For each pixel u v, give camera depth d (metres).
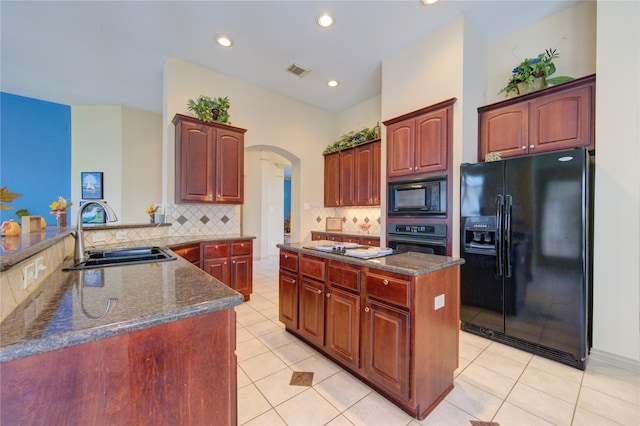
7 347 0.64
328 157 5.18
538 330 2.25
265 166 6.95
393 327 1.62
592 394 1.78
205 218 3.72
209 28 2.93
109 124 4.86
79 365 0.73
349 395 1.77
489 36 3.16
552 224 2.18
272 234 7.19
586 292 2.07
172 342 0.87
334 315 2.05
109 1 2.51
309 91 4.49
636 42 2.04
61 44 3.16
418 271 1.53
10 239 1.34
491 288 2.51
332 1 2.57
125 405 0.79
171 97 3.43
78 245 1.72
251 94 4.21
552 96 2.49
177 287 1.12
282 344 2.45
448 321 1.79
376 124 4.67
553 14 2.81
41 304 0.92
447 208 2.84
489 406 1.68
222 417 0.96
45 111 4.61
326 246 2.38
